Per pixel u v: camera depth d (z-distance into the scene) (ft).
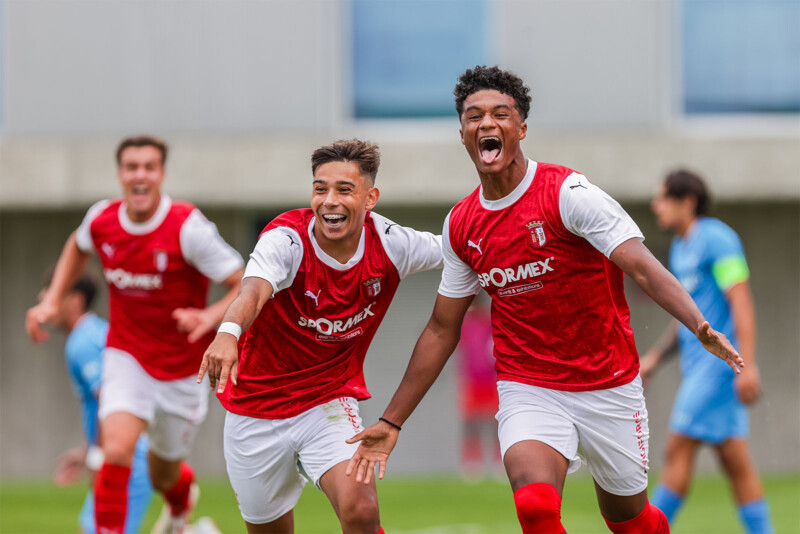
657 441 138.31
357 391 53.31
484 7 138.00
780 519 86.63
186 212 69.21
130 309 69.00
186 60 136.77
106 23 137.18
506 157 46.75
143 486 72.13
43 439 141.38
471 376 129.90
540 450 47.55
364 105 138.82
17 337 142.20
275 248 48.93
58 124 137.69
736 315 71.31
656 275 44.60
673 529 81.10
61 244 142.72
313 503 101.19
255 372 52.13
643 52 134.41
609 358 49.03
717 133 136.77
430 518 88.69
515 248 47.67
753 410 139.03
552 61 134.62
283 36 136.77
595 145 132.77
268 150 135.03
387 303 52.75
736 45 137.59
